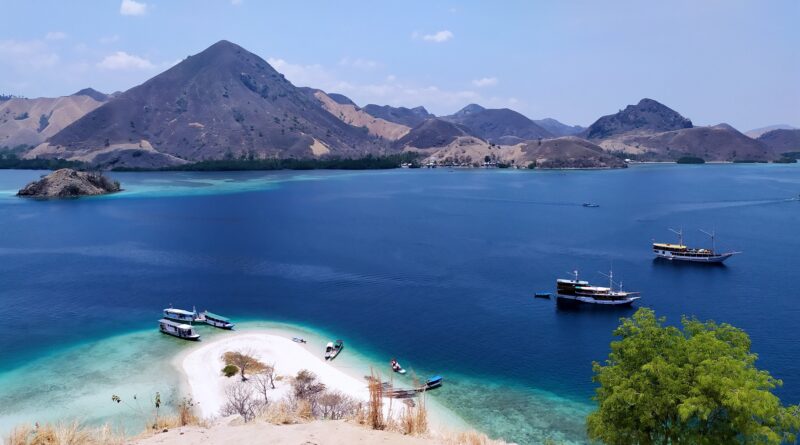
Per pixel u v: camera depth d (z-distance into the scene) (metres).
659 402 30.22
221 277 121.31
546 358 76.75
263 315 95.81
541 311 96.94
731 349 31.53
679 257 134.50
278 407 27.61
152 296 106.75
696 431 29.66
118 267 130.38
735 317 91.81
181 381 68.06
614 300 98.38
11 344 81.12
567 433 57.06
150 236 171.88
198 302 103.12
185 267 130.62
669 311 95.88
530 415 60.88
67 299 104.31
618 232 175.00
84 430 22.23
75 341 82.25
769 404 27.30
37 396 64.12
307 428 22.31
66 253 145.88
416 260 137.25
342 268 129.38
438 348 80.50
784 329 85.50
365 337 85.00
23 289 111.06
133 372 70.81
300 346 80.12
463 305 100.69
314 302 103.19
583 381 69.69
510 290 109.94
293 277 121.31
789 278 116.94
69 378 69.12
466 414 60.97
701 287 110.62
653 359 31.48
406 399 60.41
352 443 20.52
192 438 21.20
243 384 65.88
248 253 146.62
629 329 35.62
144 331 86.69
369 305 101.25
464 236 170.62
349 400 55.19
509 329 88.12
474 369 73.25
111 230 182.50
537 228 184.75
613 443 32.91
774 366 71.69
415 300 104.00
